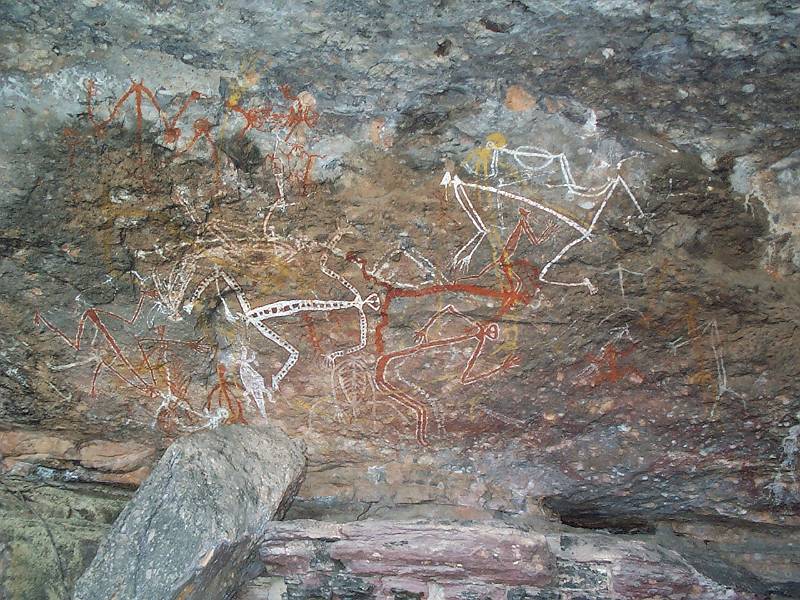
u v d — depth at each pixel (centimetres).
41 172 227
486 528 249
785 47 203
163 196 232
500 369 256
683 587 245
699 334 243
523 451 271
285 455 268
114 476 282
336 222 237
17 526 263
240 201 234
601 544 255
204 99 223
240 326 257
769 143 221
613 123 223
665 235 233
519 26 206
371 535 251
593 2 199
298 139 228
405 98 223
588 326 246
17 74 218
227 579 250
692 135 222
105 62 218
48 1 207
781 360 242
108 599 230
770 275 236
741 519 269
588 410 259
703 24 201
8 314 253
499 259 239
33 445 282
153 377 267
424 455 277
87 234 238
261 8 207
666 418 256
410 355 257
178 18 210
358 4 204
